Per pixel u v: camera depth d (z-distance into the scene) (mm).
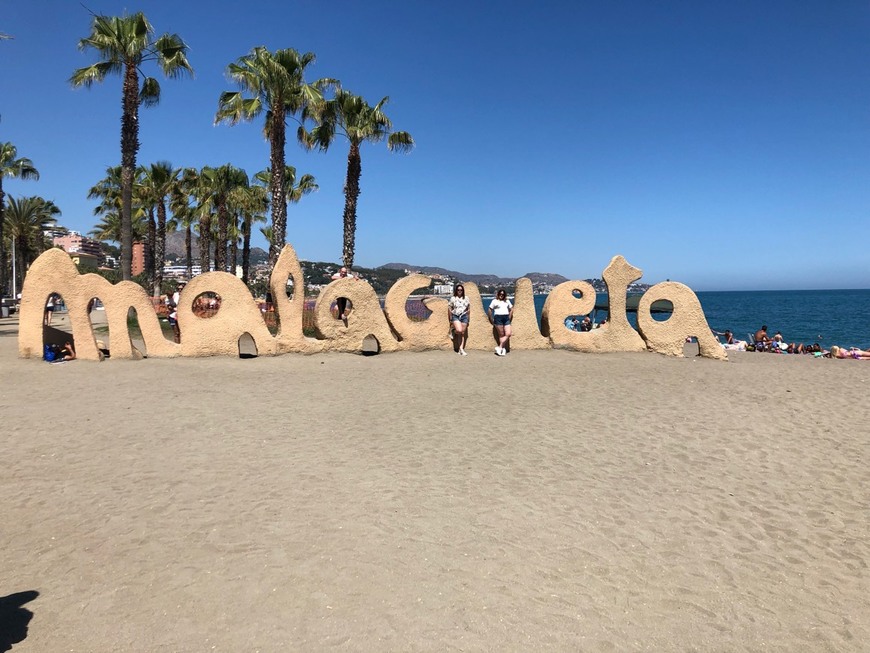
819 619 3193
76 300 11211
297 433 6312
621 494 4801
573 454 5793
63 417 6867
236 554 3615
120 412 7137
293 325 12234
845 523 4379
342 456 5547
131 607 3064
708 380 10008
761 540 4078
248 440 6012
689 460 5703
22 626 2891
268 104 19531
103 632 2854
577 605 3188
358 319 12617
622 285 13289
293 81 18938
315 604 3096
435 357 12211
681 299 13180
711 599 3332
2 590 3227
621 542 3961
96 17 17031
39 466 5164
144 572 3410
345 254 20172
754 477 5285
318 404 7746
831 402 8352
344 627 2900
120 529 3957
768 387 9453
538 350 13203
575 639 2887
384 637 2826
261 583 3291
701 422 7129
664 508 4551
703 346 13047
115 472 5035
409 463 5395
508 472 5227
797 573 3666
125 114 17734
